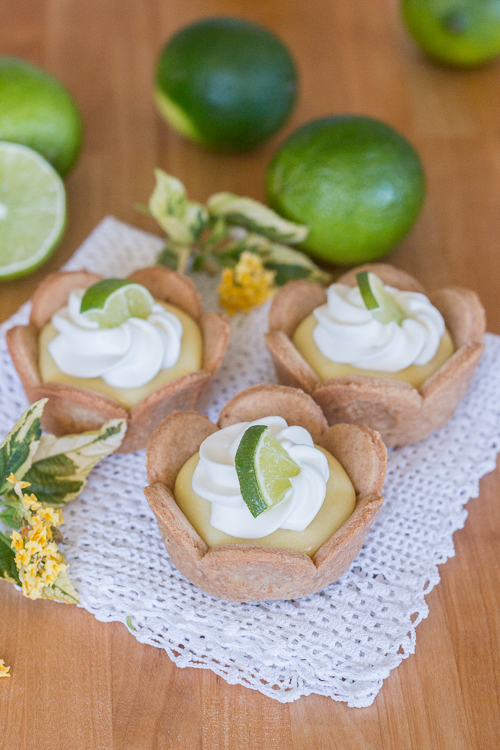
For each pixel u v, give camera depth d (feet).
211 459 1.65
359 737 1.59
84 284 1.83
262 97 2.01
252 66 1.99
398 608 1.65
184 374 1.76
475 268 1.99
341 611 1.65
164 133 2.16
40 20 2.30
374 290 1.76
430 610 1.67
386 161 1.87
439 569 1.70
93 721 1.59
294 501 1.62
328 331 1.78
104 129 2.16
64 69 2.23
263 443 1.60
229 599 1.65
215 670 1.61
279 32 2.31
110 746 1.58
